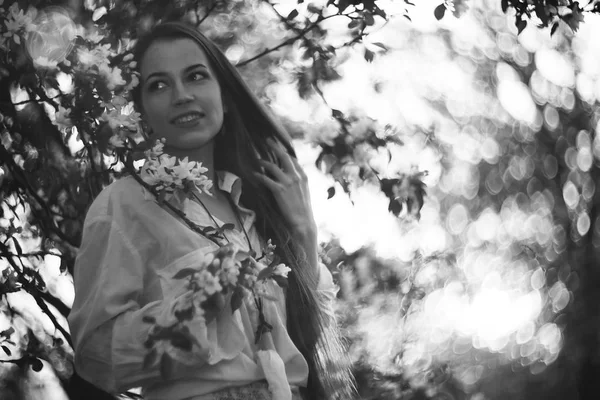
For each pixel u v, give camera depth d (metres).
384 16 3.07
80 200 2.85
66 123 2.33
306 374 2.25
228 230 2.27
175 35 2.34
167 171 2.11
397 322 4.08
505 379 9.05
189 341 1.97
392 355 3.99
